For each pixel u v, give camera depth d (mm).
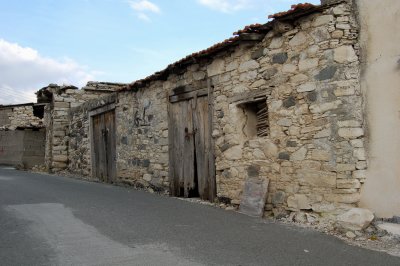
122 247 4395
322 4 5707
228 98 7211
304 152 5855
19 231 5012
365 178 5340
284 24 6012
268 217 6184
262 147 6512
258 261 3984
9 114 21422
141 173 9852
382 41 5309
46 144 17141
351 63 5492
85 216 5969
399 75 5152
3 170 15633
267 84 6445
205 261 3955
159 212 6422
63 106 15414
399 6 5176
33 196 7797
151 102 9539
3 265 3758
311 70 5812
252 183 6539
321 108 5680
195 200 7906
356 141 5387
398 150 5137
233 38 6625
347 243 4684
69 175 14016
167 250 4309
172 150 8742
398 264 3957
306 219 5676
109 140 11719
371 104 5359
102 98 12016
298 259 4062
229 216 6215
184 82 8398
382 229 4945
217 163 7441
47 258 3984
